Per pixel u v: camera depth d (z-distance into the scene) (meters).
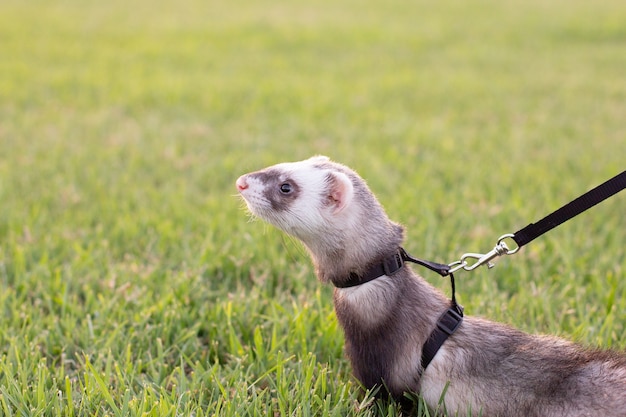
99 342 0.62
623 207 0.92
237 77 1.88
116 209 0.91
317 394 0.55
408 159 1.15
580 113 1.52
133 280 0.72
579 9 3.23
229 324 0.62
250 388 0.57
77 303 0.69
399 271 0.52
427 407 0.51
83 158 1.15
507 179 1.04
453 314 0.51
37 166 1.09
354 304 0.52
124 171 1.08
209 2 3.48
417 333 0.51
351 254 0.51
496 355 0.50
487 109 1.57
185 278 0.71
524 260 0.77
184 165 1.12
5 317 0.66
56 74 1.86
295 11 3.23
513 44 2.45
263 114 1.50
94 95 1.65
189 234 0.83
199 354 0.62
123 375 0.57
